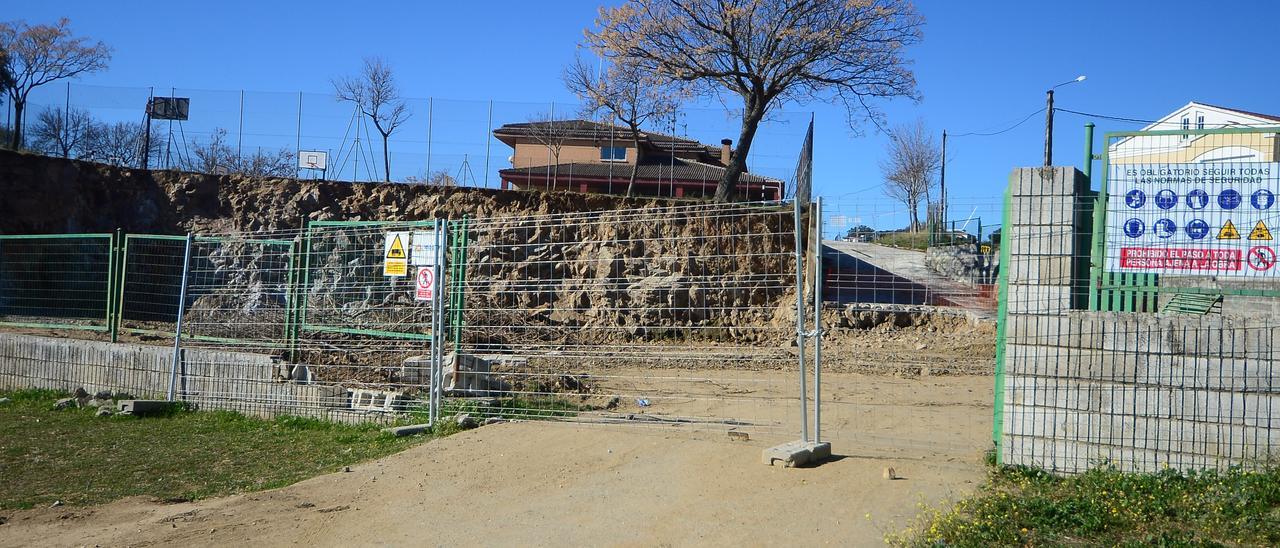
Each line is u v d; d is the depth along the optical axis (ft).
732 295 58.39
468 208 80.94
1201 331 20.95
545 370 43.01
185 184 84.48
